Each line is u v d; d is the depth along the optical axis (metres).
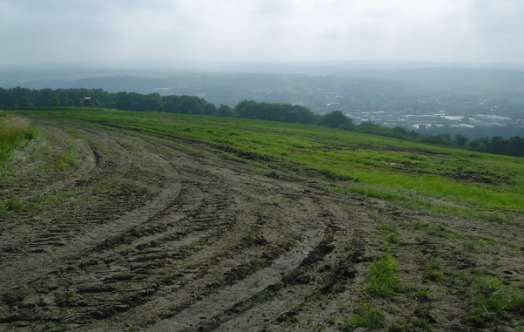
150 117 65.62
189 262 10.06
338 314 7.95
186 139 36.97
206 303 8.17
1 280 8.73
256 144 37.12
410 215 15.97
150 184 18.58
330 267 10.12
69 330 7.08
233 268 9.78
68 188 16.75
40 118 53.12
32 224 12.18
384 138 69.12
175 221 13.19
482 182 28.47
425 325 7.63
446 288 9.22
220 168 24.14
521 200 21.92
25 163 20.52
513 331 7.57
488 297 8.74
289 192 18.70
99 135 36.88
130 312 7.73
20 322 7.25
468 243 12.59
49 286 8.56
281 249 11.18
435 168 33.06
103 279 8.97
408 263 10.64
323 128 81.88
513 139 76.81
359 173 26.16
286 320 7.69
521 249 12.55
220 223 13.21
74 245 10.78
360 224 14.09
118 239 11.31
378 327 7.56
